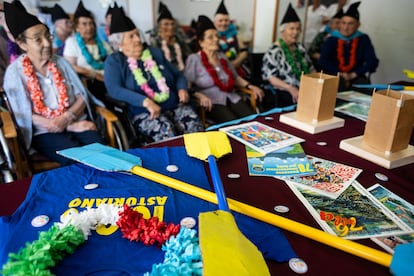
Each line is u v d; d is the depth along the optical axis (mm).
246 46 3652
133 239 716
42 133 1719
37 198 871
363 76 2891
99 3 3336
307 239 724
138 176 990
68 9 3256
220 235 610
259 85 2762
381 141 1102
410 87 1892
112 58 2057
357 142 1185
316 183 957
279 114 1568
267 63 2625
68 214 778
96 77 2518
